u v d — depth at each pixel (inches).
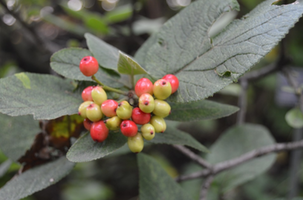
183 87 10.3
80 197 29.8
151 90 10.1
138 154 13.0
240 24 10.2
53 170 11.8
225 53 10.1
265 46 9.6
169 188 12.6
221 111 11.4
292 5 9.8
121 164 43.0
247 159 14.8
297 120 14.5
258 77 18.3
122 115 9.8
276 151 14.5
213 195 20.5
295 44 33.0
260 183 34.7
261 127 17.6
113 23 21.9
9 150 12.5
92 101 10.4
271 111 42.9
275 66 16.9
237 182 16.2
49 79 11.2
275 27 9.7
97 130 9.9
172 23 11.4
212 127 42.6
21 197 11.1
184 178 15.2
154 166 12.9
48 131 12.1
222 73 9.9
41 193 30.9
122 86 11.6
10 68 24.0
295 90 14.9
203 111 11.4
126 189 41.5
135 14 20.1
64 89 11.2
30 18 22.5
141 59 12.7
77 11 19.7
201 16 11.1
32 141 12.7
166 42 11.2
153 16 32.0
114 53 12.5
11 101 10.4
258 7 10.3
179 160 45.1
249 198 33.2
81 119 12.1
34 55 28.4
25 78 10.8
